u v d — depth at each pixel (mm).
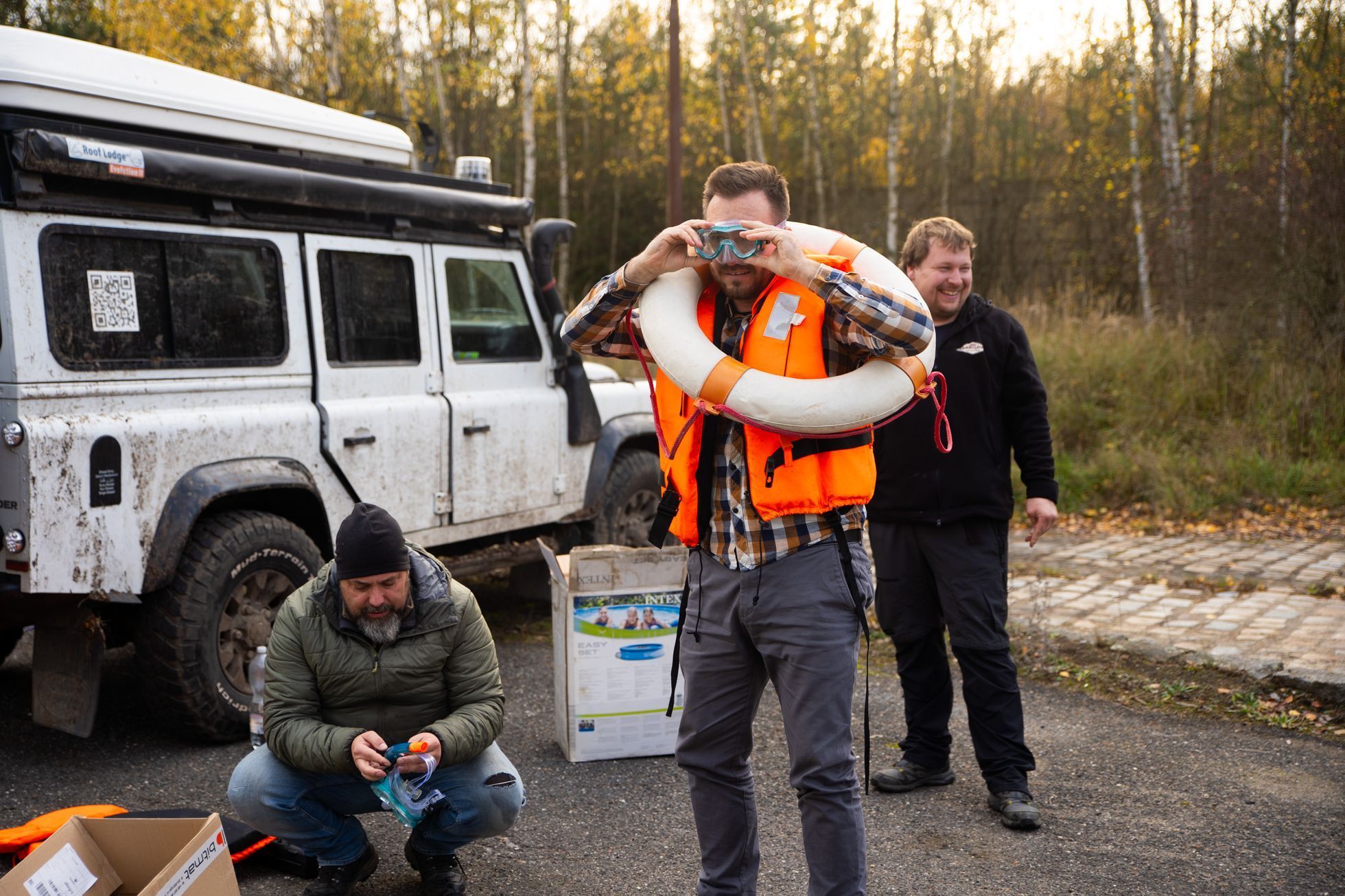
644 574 4164
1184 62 18141
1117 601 6359
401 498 4953
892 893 3145
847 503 2395
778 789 3918
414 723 3018
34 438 3641
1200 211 12922
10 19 15398
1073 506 9109
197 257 4246
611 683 4156
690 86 27594
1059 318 12883
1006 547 3686
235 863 3197
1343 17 11914
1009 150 25734
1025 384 3639
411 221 5203
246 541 4215
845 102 27609
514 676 5180
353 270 4863
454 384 5289
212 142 4453
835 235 2572
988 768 3666
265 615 4395
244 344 4410
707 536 2520
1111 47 19844
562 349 5828
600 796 3850
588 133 29359
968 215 24094
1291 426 9805
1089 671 5141
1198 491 9031
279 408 4488
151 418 3986
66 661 3971
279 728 2861
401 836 3498
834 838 2414
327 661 2904
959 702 4879
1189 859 3357
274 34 19297
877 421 2391
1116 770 4062
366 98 21922
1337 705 4641
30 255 3709
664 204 29172
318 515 4660
